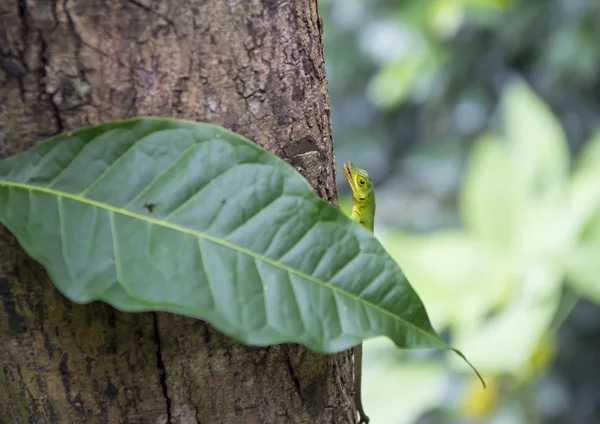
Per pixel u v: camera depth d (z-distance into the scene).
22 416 0.78
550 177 1.68
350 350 0.84
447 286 1.59
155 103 0.75
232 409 0.79
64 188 0.72
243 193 0.73
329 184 0.81
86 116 0.74
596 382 2.51
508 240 1.62
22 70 0.73
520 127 1.75
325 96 0.80
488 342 1.42
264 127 0.77
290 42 0.77
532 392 1.74
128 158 0.73
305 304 0.73
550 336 1.65
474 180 1.72
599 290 1.46
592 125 2.62
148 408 0.78
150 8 0.74
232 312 0.72
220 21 0.75
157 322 0.76
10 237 0.75
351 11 2.65
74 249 0.72
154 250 0.72
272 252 0.73
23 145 0.74
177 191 0.73
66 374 0.77
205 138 0.73
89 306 0.76
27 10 0.73
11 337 0.76
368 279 0.74
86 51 0.73
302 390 0.80
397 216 3.05
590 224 1.54
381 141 3.00
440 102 2.73
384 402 1.56
